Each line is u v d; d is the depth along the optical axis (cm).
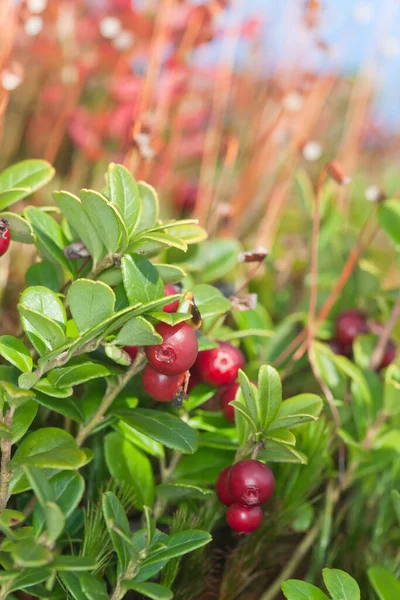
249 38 47
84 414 25
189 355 23
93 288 23
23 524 25
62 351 23
